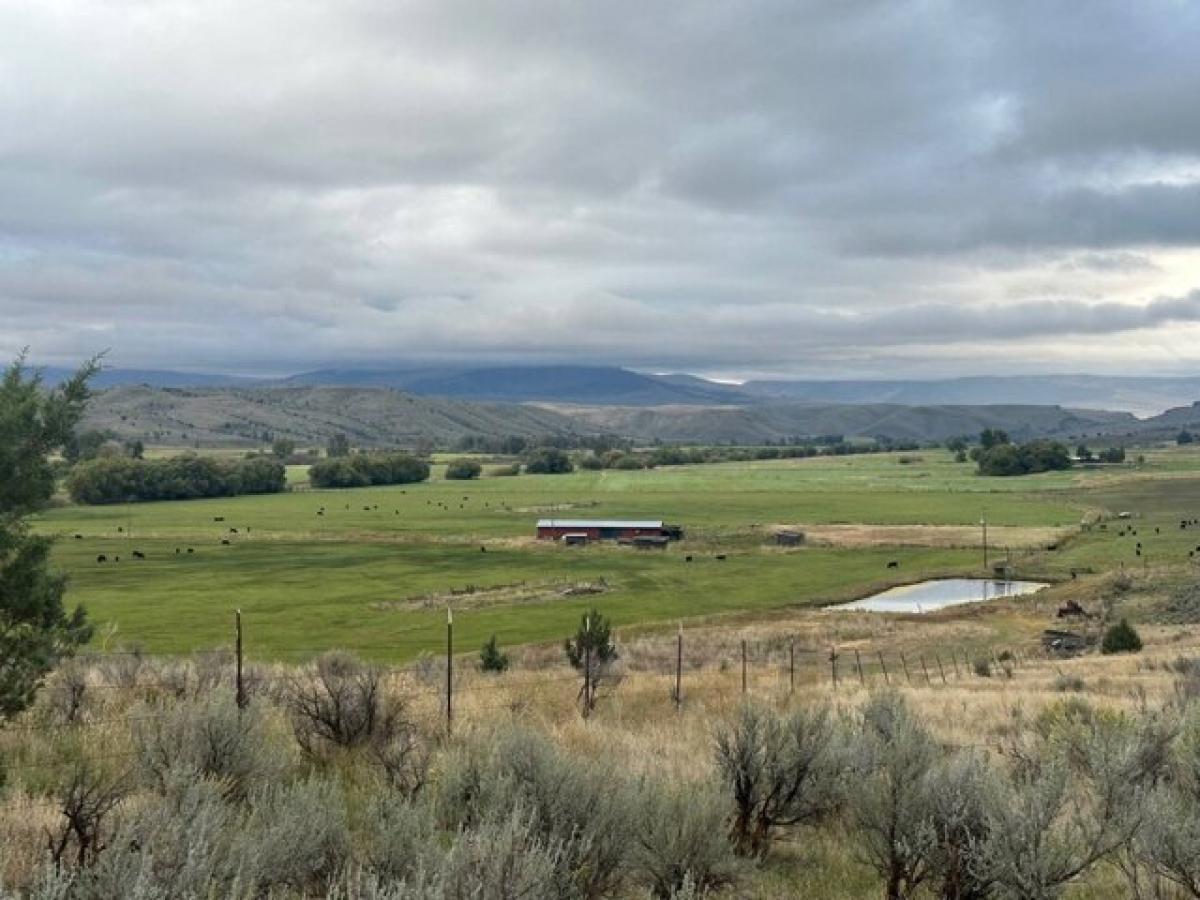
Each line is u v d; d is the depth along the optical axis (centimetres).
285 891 663
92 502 18675
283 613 7325
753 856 981
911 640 5859
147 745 994
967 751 980
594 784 876
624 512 16562
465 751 1056
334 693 1410
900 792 855
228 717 1007
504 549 12288
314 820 750
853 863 950
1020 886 771
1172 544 11056
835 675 3597
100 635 5850
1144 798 883
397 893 588
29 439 1029
